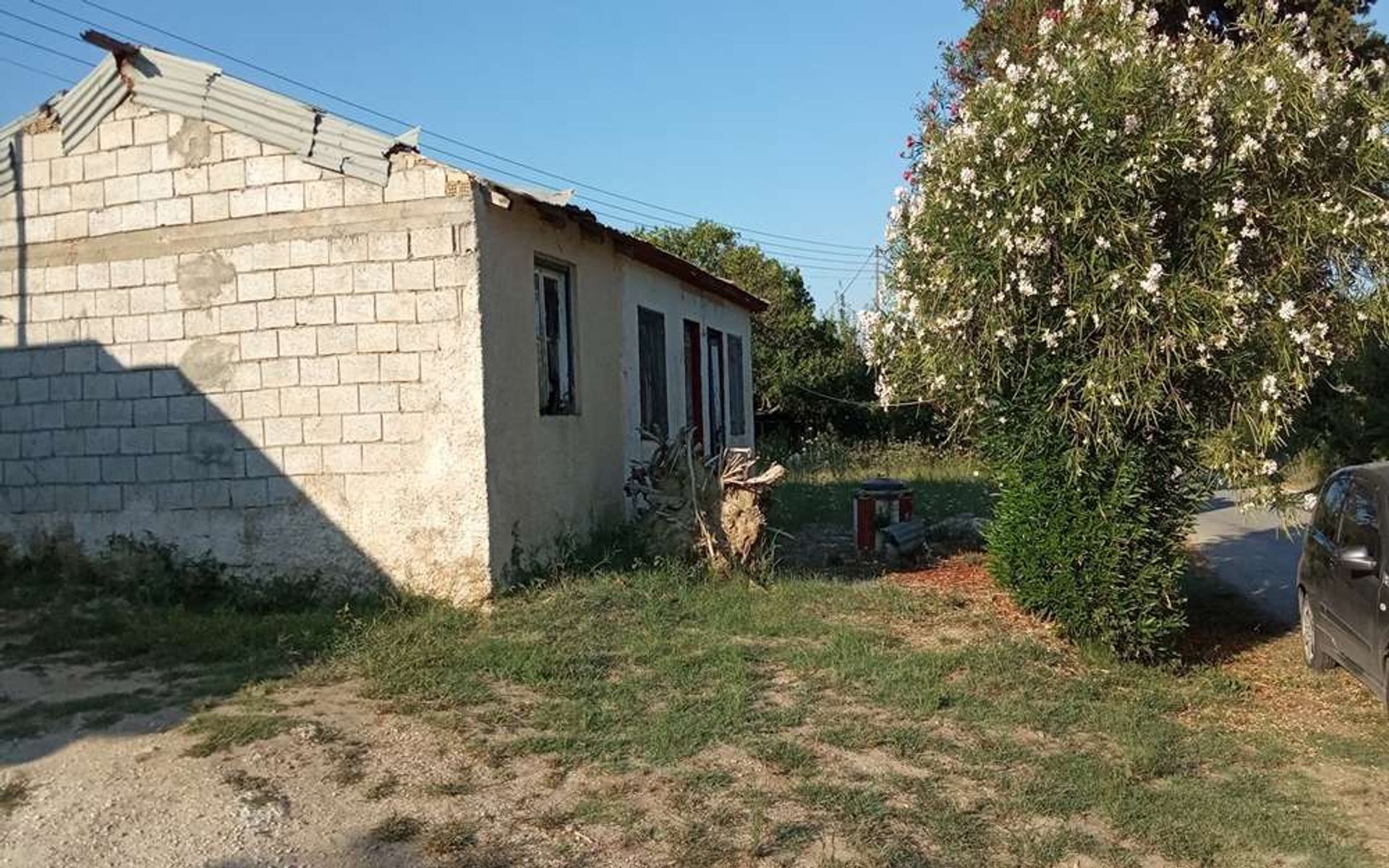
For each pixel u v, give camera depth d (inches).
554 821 200.2
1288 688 307.4
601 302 453.7
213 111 358.3
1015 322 308.5
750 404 729.6
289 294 352.8
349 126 346.6
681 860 187.6
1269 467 298.8
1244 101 294.4
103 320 372.2
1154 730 260.4
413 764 224.4
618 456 466.6
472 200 338.3
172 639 308.7
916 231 335.0
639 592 351.9
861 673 286.8
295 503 353.4
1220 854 199.0
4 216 382.6
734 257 1160.8
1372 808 222.5
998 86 311.3
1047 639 330.3
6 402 383.6
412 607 334.0
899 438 1080.8
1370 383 656.4
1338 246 302.8
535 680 275.4
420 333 342.6
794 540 525.3
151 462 367.2
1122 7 318.0
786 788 217.2
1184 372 299.4
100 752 227.9
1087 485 313.9
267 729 238.2
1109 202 287.9
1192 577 469.7
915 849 193.8
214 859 183.9
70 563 374.9
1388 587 260.7
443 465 341.4
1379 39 608.1
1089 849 197.2
